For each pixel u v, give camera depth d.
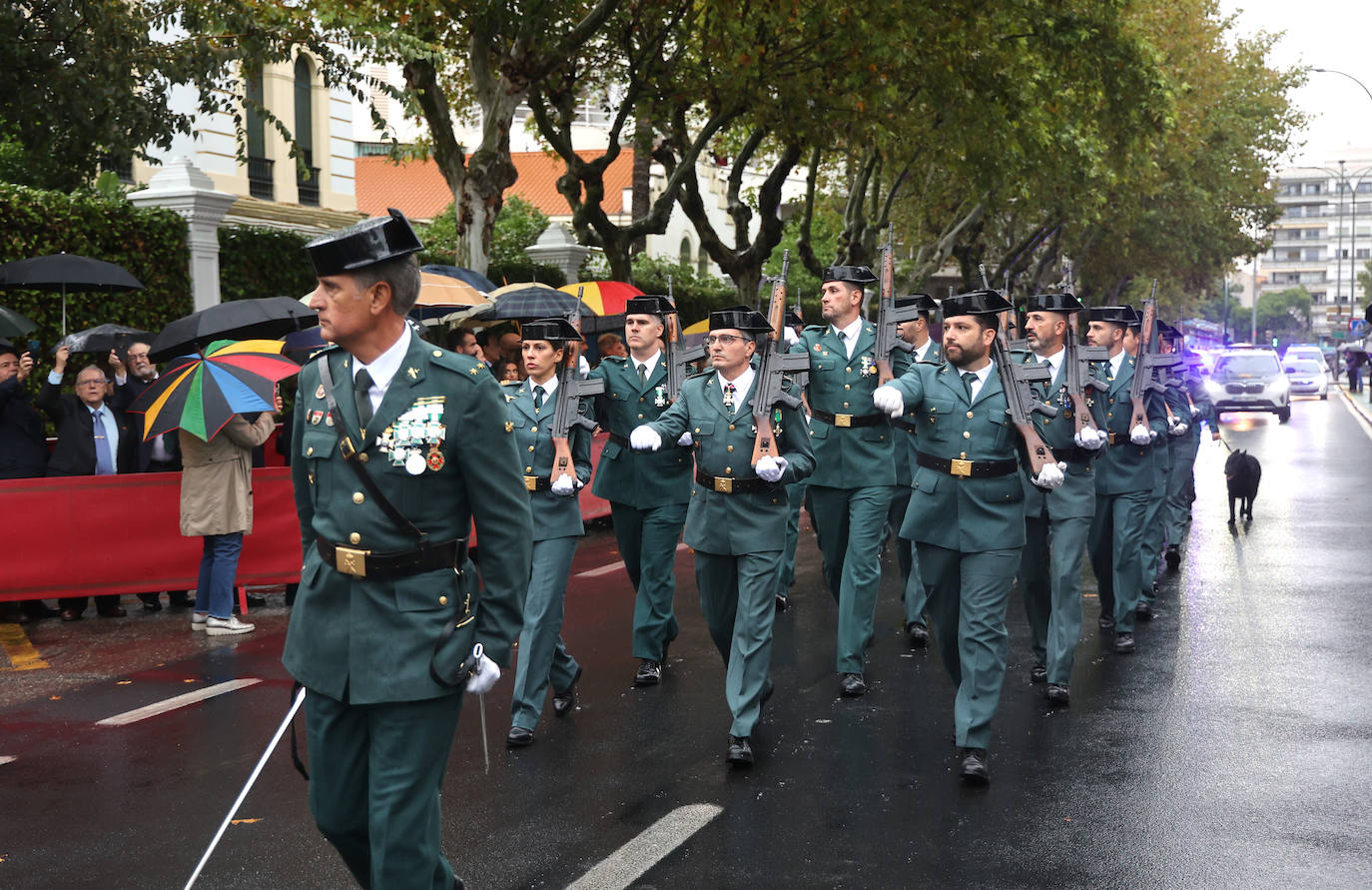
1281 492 16.89
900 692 7.07
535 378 6.39
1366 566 11.08
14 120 11.96
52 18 11.29
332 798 3.41
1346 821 4.96
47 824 5.05
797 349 7.75
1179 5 30.48
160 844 4.82
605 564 11.55
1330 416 33.94
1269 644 8.12
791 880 4.43
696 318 25.34
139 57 11.88
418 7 12.98
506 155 14.02
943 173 27.97
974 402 5.73
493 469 3.31
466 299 12.46
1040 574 7.18
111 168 16.05
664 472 7.24
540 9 13.41
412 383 3.26
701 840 4.81
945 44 18.17
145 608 9.55
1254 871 4.49
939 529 5.73
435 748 3.29
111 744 6.12
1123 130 21.88
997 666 5.60
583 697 6.96
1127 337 8.49
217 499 8.66
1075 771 5.64
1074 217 31.70
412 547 3.26
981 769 5.49
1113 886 4.38
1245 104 39.25
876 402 5.73
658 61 17.08
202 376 8.47
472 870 4.52
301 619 3.34
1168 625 8.80
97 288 11.50
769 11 16.05
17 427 9.36
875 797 5.30
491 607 3.38
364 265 3.14
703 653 8.04
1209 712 6.57
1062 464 6.95
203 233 12.88
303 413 3.38
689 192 19.98
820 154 23.36
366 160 43.12
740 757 5.69
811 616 9.17
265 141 21.36
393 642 3.23
